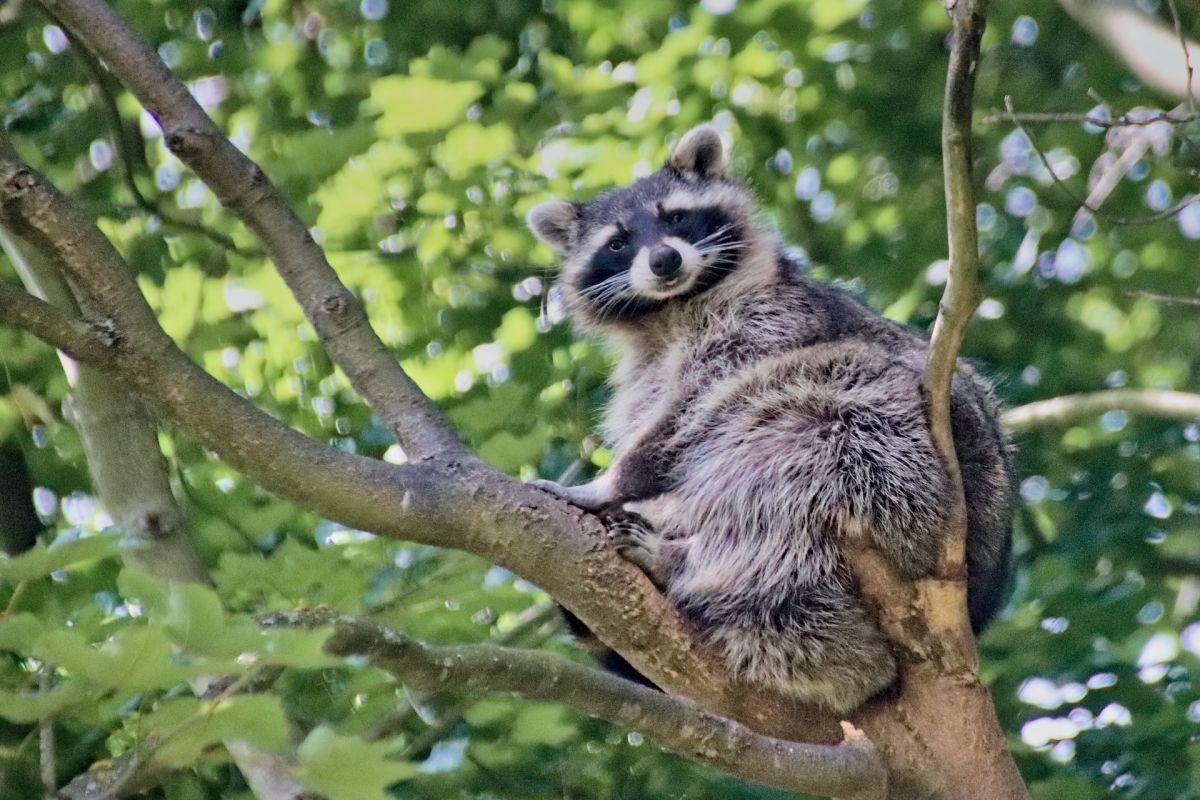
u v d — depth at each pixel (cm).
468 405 1017
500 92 1222
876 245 1434
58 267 593
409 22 1453
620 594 692
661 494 889
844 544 782
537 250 1276
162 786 910
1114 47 1196
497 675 607
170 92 729
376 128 1130
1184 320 1493
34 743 874
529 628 1012
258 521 961
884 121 1488
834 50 1483
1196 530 1291
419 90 1116
